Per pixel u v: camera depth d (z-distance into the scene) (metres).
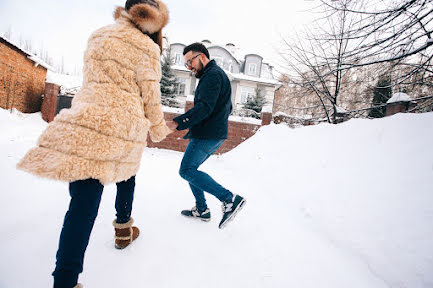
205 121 1.61
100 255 1.19
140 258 1.21
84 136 0.85
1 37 6.58
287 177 3.16
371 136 2.80
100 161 0.89
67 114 0.88
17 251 1.12
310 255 1.47
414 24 3.33
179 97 18.97
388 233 1.49
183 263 1.23
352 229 1.69
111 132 0.90
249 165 4.61
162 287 1.02
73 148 0.83
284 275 1.23
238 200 1.54
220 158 6.65
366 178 2.16
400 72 4.74
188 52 1.69
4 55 6.90
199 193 1.81
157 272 1.12
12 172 2.26
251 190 3.04
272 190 3.02
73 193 0.90
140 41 1.04
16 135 5.01
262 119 7.53
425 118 2.40
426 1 3.04
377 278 1.27
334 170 2.63
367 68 5.49
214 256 1.34
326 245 1.63
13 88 7.43
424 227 1.38
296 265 1.34
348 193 2.10
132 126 0.97
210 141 1.63
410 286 1.15
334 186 2.33
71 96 8.96
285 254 1.46
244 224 1.88
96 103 0.91
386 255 1.36
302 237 1.73
